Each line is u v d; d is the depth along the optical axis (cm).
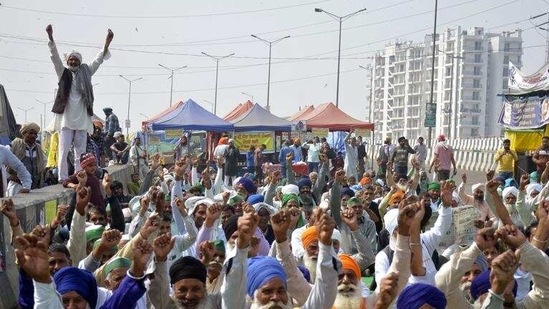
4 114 1798
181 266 602
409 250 656
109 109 2727
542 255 636
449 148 2695
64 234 951
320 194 1491
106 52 1473
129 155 2552
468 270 698
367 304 673
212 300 610
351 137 3098
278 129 3628
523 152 3077
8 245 812
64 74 1437
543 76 2861
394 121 19362
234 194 1333
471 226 927
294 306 669
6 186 1244
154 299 604
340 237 984
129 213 1203
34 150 1362
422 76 18600
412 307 584
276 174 1315
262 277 596
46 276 524
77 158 1459
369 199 1344
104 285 709
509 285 618
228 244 792
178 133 3434
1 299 743
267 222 1096
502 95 3186
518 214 1346
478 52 17862
